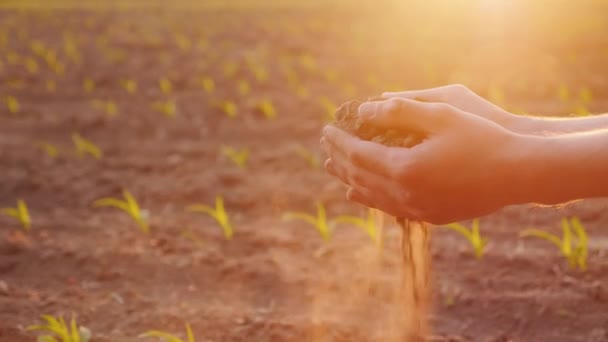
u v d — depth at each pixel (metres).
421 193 1.00
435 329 1.45
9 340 1.39
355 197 1.08
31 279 1.65
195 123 3.14
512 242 1.89
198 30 5.86
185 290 1.61
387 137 1.04
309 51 4.91
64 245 1.82
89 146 2.64
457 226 1.75
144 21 6.67
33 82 3.98
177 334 1.44
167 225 1.99
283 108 3.36
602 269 1.65
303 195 2.26
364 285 1.60
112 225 2.01
